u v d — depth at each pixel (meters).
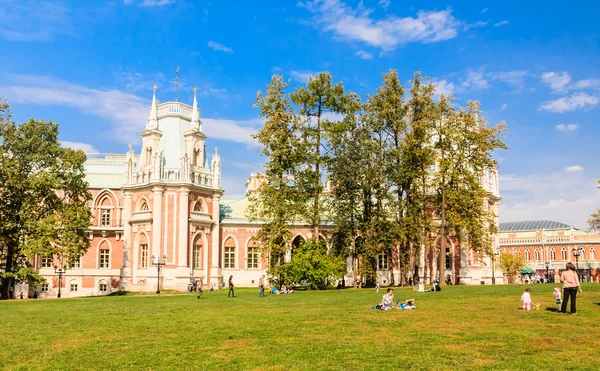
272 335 21.48
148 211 67.69
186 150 69.94
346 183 61.28
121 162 81.19
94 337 21.91
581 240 111.38
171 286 65.50
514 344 18.50
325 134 62.81
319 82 63.91
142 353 18.33
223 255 73.69
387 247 61.94
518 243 122.06
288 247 63.56
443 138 63.94
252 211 64.19
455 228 61.41
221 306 35.25
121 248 76.25
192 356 17.67
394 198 61.28
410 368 15.49
